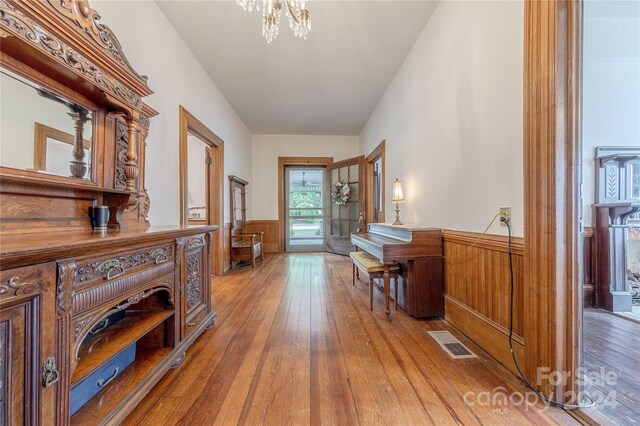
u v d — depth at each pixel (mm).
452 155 2098
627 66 2547
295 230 6559
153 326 1342
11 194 1077
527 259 1358
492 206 1653
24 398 722
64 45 1109
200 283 1915
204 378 1437
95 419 998
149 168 2121
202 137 3369
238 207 4949
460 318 1987
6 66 1055
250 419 1144
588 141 2520
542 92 1265
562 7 1208
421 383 1384
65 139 1322
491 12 1636
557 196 1229
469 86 1869
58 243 807
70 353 849
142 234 1169
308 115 4930
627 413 1150
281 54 2965
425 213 2617
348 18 2400
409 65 2971
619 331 1924
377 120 4441
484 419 1137
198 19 2396
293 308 2520
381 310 2467
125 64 1521
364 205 5102
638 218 2404
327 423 1119
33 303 742
